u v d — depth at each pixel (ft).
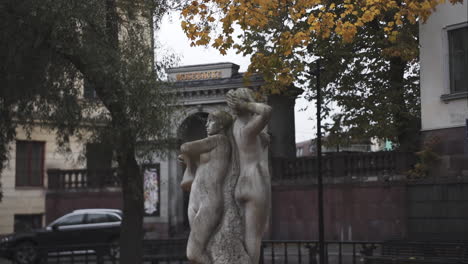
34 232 85.66
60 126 54.75
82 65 50.88
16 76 49.83
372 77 92.38
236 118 19.98
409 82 91.15
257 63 62.49
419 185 75.10
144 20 55.62
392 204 82.17
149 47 53.93
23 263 80.79
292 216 93.76
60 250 64.49
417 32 79.36
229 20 53.01
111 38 52.85
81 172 117.60
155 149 53.57
